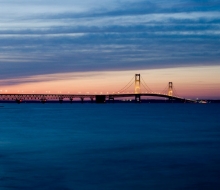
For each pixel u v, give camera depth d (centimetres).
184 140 5781
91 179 3088
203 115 15025
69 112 18050
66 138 6116
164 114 15912
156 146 5031
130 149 4738
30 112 18025
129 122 10275
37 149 4775
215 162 3769
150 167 3528
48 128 8169
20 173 3303
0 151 4594
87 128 8162
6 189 2805
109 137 6253
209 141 5644
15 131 7425
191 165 3609
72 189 2811
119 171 3369
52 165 3656
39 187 2862
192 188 2819
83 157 4122
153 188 2825
